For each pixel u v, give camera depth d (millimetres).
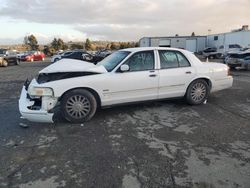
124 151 3895
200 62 6426
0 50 29672
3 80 12648
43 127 5000
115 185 3004
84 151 3920
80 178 3164
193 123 5117
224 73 6637
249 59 15555
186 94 6250
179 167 3383
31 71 17969
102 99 5355
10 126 5105
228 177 3129
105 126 5008
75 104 5121
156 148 3982
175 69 5984
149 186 2975
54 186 3012
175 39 50250
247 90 8547
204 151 3852
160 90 5879
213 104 6578
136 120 5340
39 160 3658
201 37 49156
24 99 5121
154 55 5828
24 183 3088
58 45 70688
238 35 38938
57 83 4945
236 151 3840
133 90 5582
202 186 2959
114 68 5457
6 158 3736
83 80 5117
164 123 5141
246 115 5613
